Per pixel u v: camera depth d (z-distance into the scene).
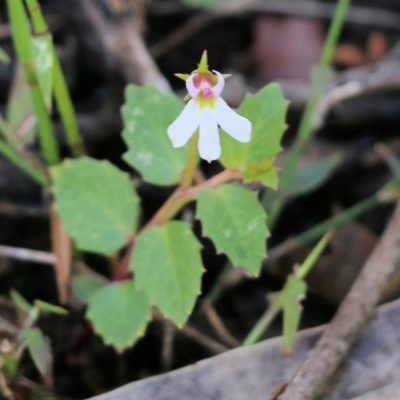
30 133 0.20
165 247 0.18
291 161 0.21
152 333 0.20
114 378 0.19
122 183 0.18
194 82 0.17
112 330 0.18
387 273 0.18
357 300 0.18
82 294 0.19
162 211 0.18
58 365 0.19
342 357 0.17
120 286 0.18
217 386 0.18
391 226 0.19
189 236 0.18
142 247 0.18
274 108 0.18
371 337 0.18
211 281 0.21
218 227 0.17
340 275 0.20
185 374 0.18
